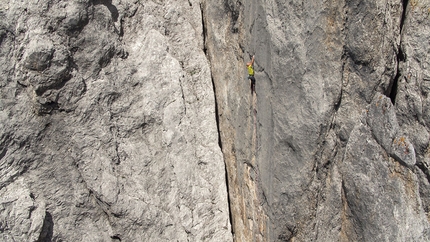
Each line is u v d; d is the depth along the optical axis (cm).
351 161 649
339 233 693
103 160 835
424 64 656
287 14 676
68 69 813
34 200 753
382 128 614
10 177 758
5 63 770
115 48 898
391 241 587
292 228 770
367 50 627
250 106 873
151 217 847
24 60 771
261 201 875
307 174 703
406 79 677
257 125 852
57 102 810
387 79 656
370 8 607
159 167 896
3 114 766
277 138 757
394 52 658
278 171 770
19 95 784
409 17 671
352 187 645
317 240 732
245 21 841
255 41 797
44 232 774
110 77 884
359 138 639
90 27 856
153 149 902
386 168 607
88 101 839
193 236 902
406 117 683
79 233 813
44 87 788
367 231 623
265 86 782
